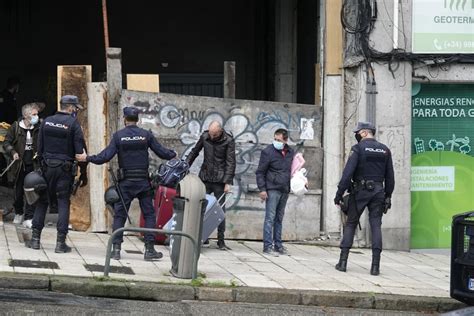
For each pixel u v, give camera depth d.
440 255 15.03
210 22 21.25
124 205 11.62
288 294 10.41
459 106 15.48
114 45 21.05
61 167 11.53
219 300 10.27
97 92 14.03
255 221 14.62
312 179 14.94
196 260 10.61
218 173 13.09
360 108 14.82
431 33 14.88
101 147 13.99
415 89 15.23
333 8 14.98
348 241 12.29
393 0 14.72
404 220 14.98
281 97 19.12
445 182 15.44
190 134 14.36
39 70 20.97
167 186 13.09
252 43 21.31
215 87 21.20
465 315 6.29
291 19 19.11
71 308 9.23
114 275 10.55
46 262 11.01
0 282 9.77
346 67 14.86
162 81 21.09
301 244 14.76
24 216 13.91
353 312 10.21
